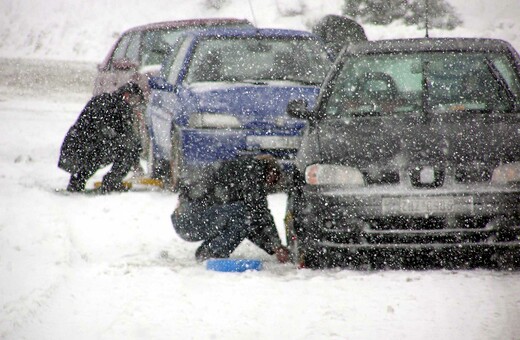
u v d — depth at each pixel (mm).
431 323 16844
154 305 18359
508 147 21469
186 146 32750
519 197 20766
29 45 89438
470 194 20750
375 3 73875
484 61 25281
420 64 25344
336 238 21125
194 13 85812
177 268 22078
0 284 19766
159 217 29484
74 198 33344
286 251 23125
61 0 92688
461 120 23203
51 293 19359
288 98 33000
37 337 16297
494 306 17906
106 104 35062
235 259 22156
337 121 23797
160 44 45188
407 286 19562
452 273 20688
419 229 20844
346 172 21359
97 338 16172
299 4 79500
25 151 46562
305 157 22172
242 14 81938
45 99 68500
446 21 72062
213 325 16891
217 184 22906
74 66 82062
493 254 20812
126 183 36156
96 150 35219
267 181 22922
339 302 18391
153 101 37125
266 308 18062
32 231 25438
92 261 23250
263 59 35781
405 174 21047
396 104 24328
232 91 33312
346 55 25922
